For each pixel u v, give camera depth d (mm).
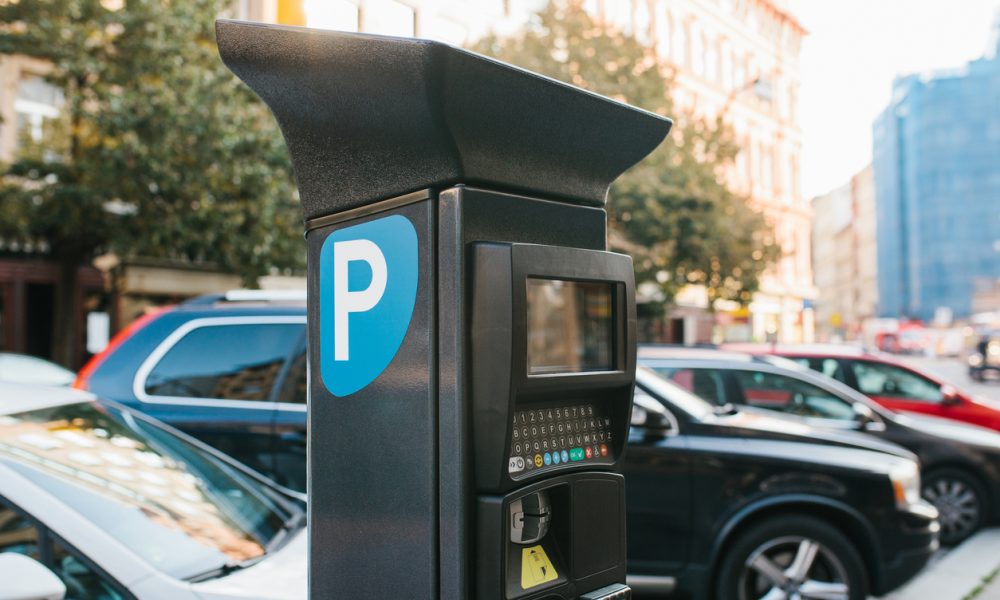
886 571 4512
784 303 47750
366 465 1695
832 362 8625
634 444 4570
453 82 1458
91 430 2939
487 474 1543
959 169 97688
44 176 13609
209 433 4598
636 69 21469
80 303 17328
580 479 1695
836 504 4477
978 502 7258
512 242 1630
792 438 4711
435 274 1584
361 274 1715
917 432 7293
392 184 1651
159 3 13062
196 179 13453
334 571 1753
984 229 96875
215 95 13297
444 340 1566
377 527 1675
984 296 96312
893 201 104000
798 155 51844
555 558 1684
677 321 35219
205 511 2781
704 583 4477
